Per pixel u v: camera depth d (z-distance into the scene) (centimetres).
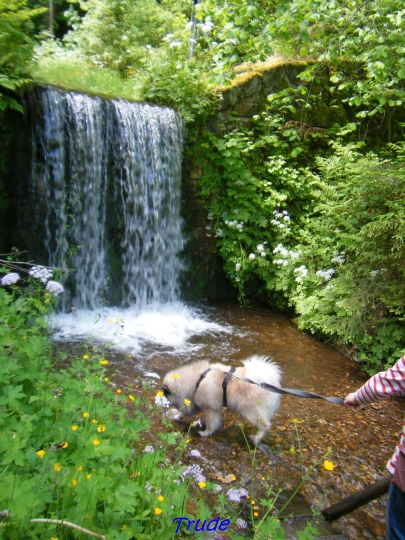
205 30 701
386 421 411
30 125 552
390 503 186
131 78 809
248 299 748
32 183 567
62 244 602
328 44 688
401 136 834
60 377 262
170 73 716
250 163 732
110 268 651
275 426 382
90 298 636
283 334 621
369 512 290
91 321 592
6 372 218
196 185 712
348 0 594
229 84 650
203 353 531
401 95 658
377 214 549
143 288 685
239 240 722
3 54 533
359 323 538
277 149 748
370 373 508
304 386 471
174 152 682
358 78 796
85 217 619
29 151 557
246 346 566
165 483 208
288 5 577
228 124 725
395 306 528
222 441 349
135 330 585
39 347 258
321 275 613
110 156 627
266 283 721
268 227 733
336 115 796
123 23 990
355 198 582
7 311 279
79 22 1196
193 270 733
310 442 364
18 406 212
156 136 659
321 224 681
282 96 761
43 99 557
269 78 753
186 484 227
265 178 736
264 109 754
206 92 704
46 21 1125
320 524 263
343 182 654
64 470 185
